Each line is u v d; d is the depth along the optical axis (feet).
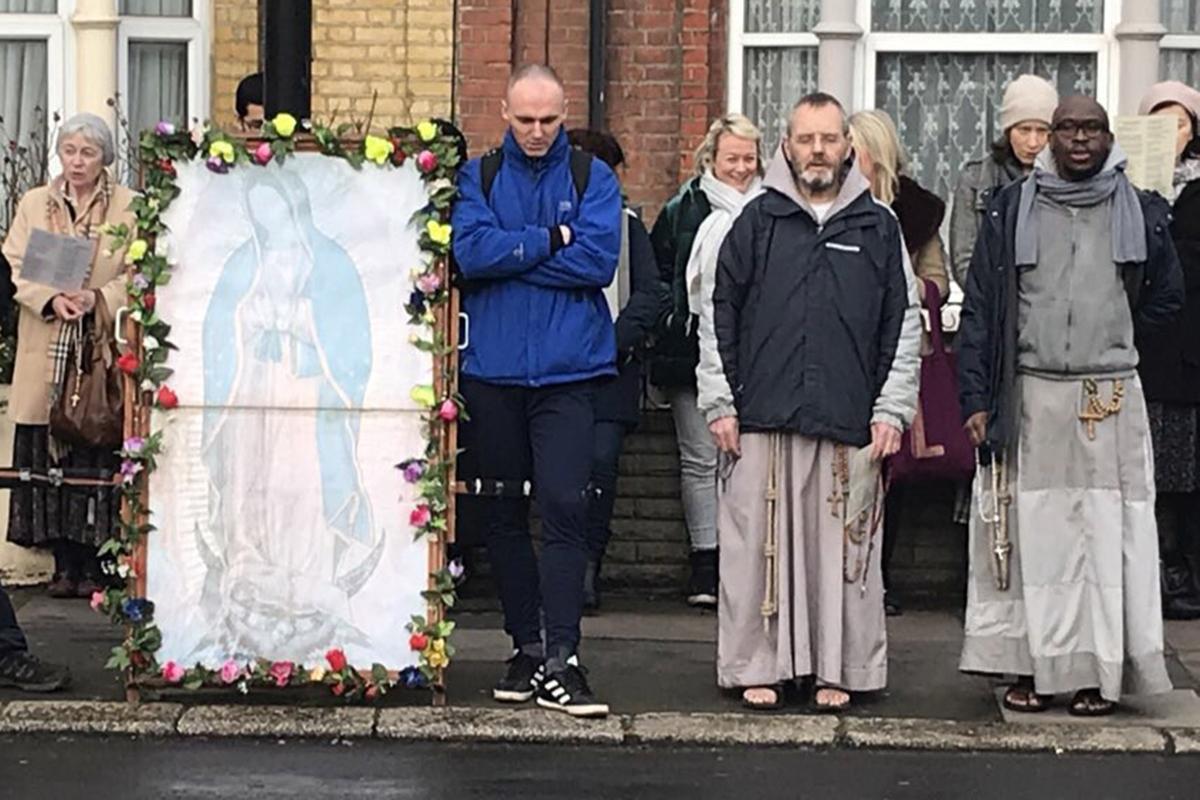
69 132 34.04
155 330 28.53
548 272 28.40
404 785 26.37
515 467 29.09
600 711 28.60
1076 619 28.96
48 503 34.76
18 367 34.24
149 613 28.78
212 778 26.61
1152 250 28.81
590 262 28.37
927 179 40.57
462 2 40.16
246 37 41.50
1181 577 35.04
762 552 29.14
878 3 40.50
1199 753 28.09
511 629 29.66
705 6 40.06
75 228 34.24
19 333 34.35
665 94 40.27
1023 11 40.32
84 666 31.17
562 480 28.68
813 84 40.47
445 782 26.53
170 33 41.39
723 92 40.47
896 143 33.83
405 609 28.81
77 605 34.88
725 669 29.50
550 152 28.68
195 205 28.60
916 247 34.06
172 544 28.78
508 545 29.50
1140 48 39.73
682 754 27.94
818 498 29.14
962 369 29.12
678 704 29.55
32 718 28.43
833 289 28.84
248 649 28.84
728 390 29.12
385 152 28.32
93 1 40.65
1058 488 28.84
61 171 36.63
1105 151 28.50
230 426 28.71
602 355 28.84
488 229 28.25
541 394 28.73
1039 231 28.63
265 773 26.81
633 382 33.68
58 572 35.32
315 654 28.84
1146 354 33.88
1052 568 28.91
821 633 29.17
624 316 31.42
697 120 40.22
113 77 40.88
